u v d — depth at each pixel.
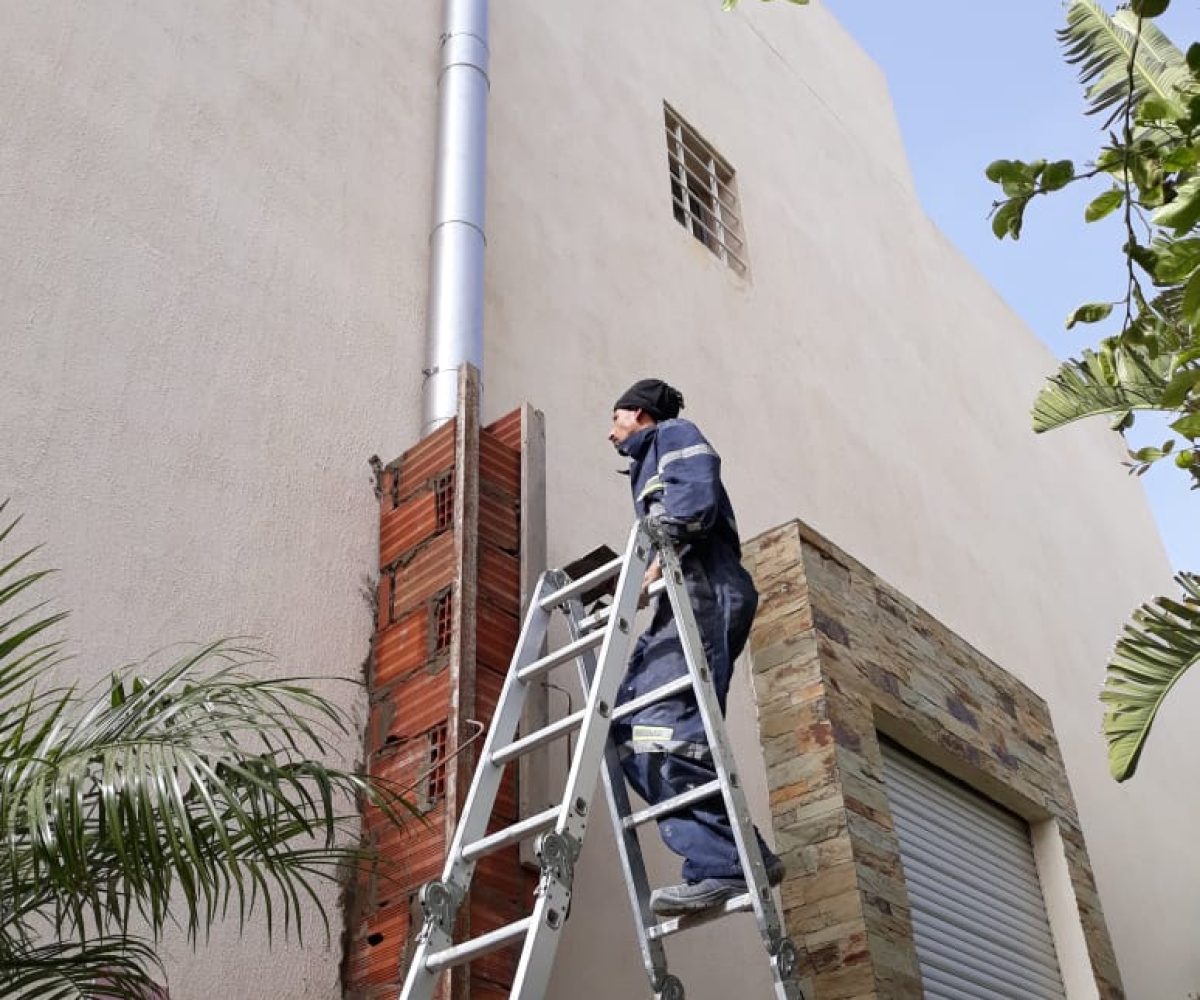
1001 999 7.59
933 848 7.66
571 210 8.32
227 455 5.37
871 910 6.32
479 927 4.54
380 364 6.26
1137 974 10.30
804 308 10.75
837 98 13.73
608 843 5.84
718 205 10.48
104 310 5.25
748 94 11.91
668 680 4.32
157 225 5.64
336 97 6.91
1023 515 13.05
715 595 4.50
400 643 5.34
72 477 4.81
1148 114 4.95
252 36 6.63
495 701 5.13
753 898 3.87
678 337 8.73
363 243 6.55
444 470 5.67
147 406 5.19
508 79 8.45
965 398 13.05
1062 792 9.11
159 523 4.99
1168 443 6.50
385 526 5.77
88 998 3.30
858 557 9.55
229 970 4.36
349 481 5.79
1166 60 7.42
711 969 6.04
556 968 5.30
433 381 6.30
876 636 7.76
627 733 4.44
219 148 6.12
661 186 9.56
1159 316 6.39
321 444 5.77
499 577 5.46
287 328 5.93
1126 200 5.11
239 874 3.22
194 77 6.20
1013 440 13.71
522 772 5.02
